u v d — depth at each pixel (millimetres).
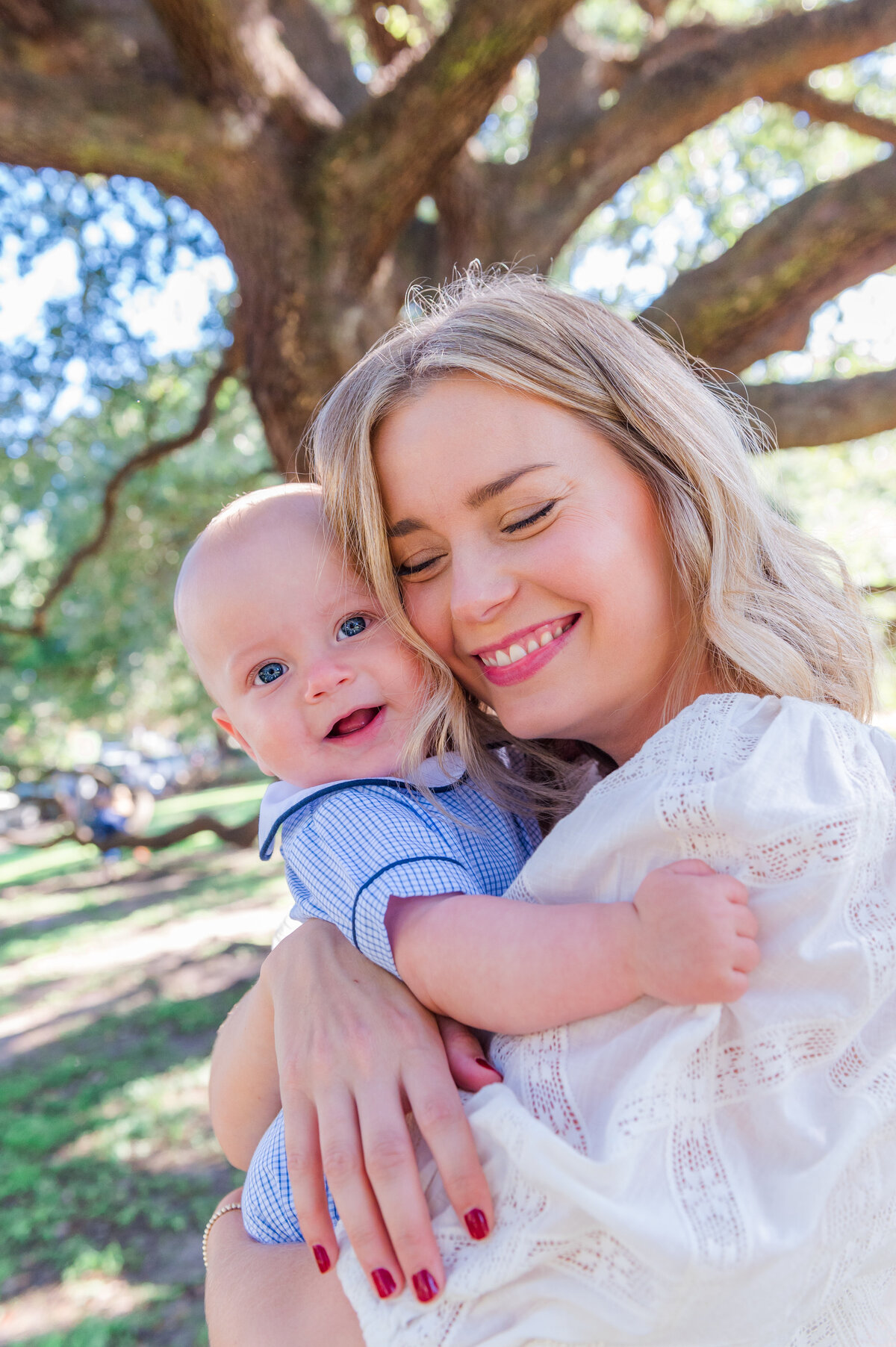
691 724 1048
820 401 4562
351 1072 961
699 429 1170
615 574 1105
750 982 893
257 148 4074
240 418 9586
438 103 3893
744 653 1134
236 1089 1318
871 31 4477
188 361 8102
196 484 9781
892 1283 988
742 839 918
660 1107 841
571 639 1136
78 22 4031
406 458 1144
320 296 4062
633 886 971
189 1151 5738
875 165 4219
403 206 4145
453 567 1145
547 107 5629
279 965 1130
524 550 1110
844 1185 894
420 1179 912
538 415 1108
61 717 14641
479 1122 881
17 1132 6129
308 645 1289
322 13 5574
